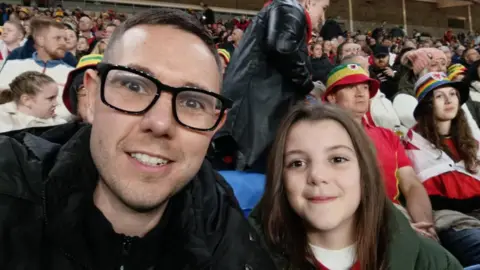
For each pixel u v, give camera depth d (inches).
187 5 289.7
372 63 89.8
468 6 380.2
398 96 61.9
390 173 38.6
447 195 41.9
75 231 14.6
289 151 23.7
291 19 37.1
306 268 23.3
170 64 13.9
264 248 19.7
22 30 86.4
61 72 60.4
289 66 37.7
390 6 348.8
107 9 257.3
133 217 15.1
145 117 13.4
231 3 307.3
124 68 13.6
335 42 136.2
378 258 22.9
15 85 44.1
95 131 13.9
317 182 22.2
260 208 26.2
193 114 14.1
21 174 15.3
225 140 38.9
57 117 47.6
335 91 44.1
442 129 44.8
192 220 17.0
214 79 15.2
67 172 15.3
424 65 63.2
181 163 14.2
